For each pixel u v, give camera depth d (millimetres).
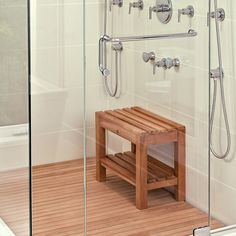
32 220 2305
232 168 2852
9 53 2354
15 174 2402
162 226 2559
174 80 2520
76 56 2277
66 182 2328
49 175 2299
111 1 2336
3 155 2473
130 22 2389
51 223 2330
